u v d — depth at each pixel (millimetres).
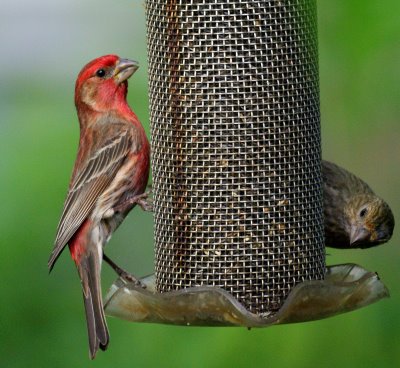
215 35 15422
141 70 17516
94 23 18500
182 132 15500
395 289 17344
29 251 16922
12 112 17359
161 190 15672
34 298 17031
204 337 16625
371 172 17516
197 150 15469
